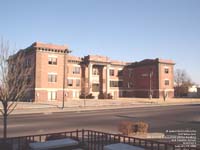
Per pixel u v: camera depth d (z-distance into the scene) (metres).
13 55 17.44
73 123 25.56
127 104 58.72
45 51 63.91
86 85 79.00
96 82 82.75
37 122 26.31
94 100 71.62
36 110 41.78
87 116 33.06
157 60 83.12
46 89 63.62
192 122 26.58
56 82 65.44
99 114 35.97
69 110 42.78
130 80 91.69
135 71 91.31
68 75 75.50
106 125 24.02
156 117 31.92
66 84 67.75
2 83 13.65
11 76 14.57
